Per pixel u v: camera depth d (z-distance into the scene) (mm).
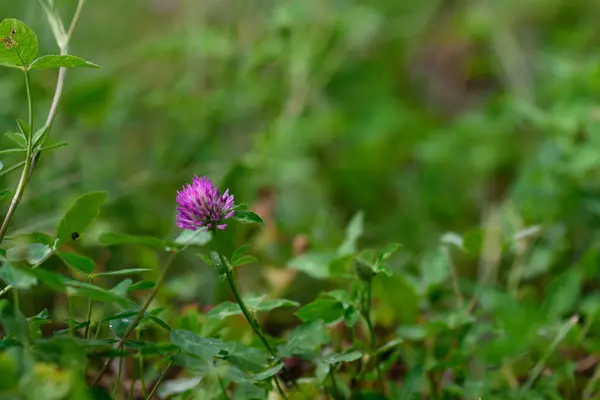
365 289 1075
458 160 1792
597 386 1137
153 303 1201
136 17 2111
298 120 1704
